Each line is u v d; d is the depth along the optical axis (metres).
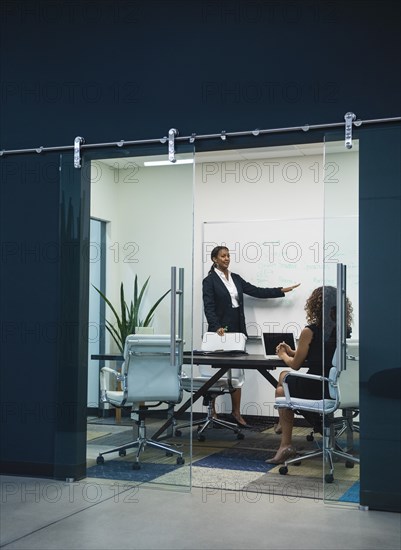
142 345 4.54
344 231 4.04
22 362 4.76
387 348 3.92
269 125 4.30
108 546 3.24
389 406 3.90
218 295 7.42
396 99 4.02
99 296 4.64
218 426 6.82
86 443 4.61
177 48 4.54
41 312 4.74
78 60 4.77
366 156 4.02
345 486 3.97
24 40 4.91
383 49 4.06
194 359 5.82
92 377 4.64
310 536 3.41
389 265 3.94
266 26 4.33
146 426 4.50
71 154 4.72
